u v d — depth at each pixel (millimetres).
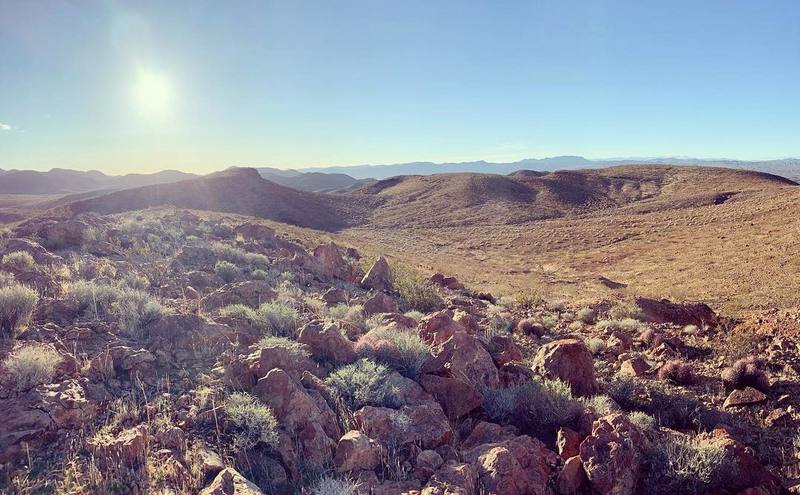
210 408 5062
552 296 26109
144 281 10211
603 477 4516
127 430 4445
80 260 11352
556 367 7434
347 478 4266
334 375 6141
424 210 96875
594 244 56375
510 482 4340
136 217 23281
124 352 5934
